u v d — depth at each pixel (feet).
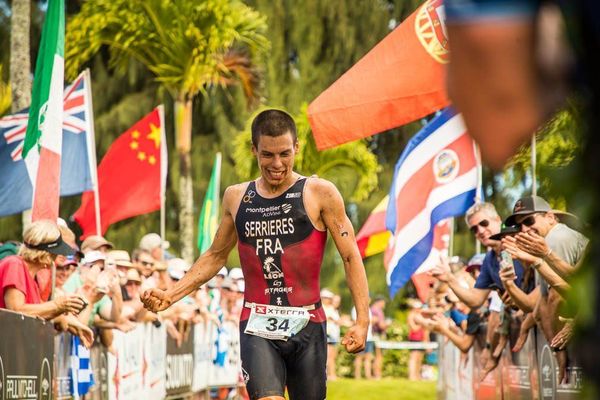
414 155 35.47
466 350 32.12
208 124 106.01
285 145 17.72
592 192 4.00
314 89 107.55
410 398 51.47
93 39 65.51
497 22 3.71
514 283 24.14
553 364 20.34
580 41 3.77
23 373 17.60
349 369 77.97
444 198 35.12
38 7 103.55
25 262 20.39
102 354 27.14
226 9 65.67
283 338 17.84
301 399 18.26
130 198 42.39
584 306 4.08
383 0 114.42
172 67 67.21
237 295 51.16
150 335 33.01
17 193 29.45
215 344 45.34
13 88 40.98
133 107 101.24
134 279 31.07
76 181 31.83
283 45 108.78
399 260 35.47
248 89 72.74
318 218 18.03
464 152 35.01
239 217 18.26
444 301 37.14
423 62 29.94
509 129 3.76
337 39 109.60
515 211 20.48
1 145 29.66
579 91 3.85
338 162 91.97
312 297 18.06
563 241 18.74
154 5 64.95
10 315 16.51
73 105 32.07
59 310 19.75
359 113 29.99
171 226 104.53
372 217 65.92
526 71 3.73
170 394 36.22
